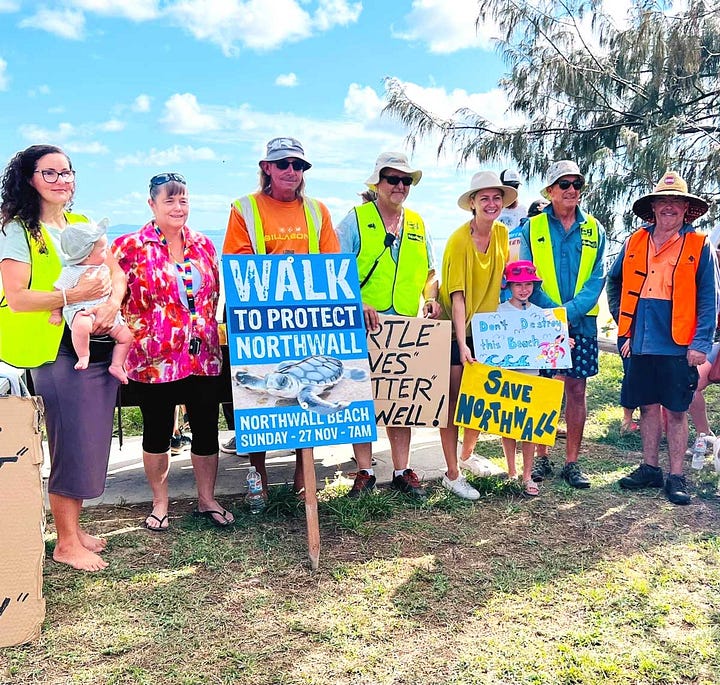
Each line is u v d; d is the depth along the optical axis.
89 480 3.74
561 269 5.08
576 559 4.05
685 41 9.05
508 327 4.91
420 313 5.49
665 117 9.48
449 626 3.38
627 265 5.03
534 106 10.16
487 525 4.50
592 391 7.77
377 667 3.07
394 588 3.72
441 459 5.67
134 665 3.06
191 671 3.03
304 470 4.07
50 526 4.38
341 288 4.34
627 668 3.08
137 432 6.65
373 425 4.21
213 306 4.32
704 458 5.54
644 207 5.05
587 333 5.12
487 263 4.88
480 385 4.90
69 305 3.53
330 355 4.23
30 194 3.51
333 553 4.10
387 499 4.74
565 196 5.01
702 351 4.72
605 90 9.97
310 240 4.45
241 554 4.05
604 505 4.81
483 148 10.02
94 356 3.71
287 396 4.11
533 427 4.86
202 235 4.33
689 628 3.38
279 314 4.20
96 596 3.58
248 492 4.68
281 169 4.27
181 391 4.32
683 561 4.02
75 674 3.00
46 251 3.55
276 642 3.24
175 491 4.96
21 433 3.22
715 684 2.98
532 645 3.23
